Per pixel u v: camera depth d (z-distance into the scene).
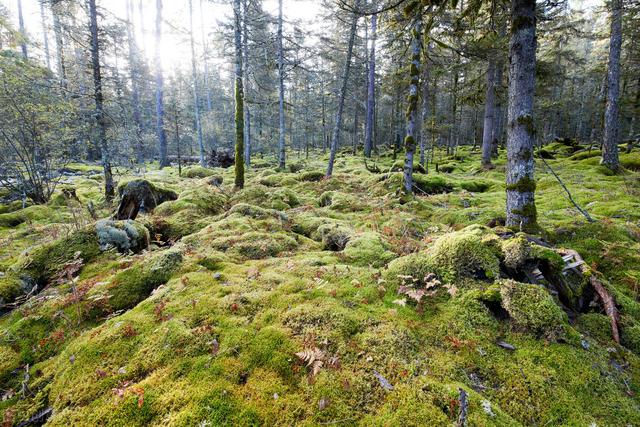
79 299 4.36
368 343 3.35
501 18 7.75
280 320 3.74
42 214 11.84
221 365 3.10
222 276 4.95
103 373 3.09
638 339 3.54
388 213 9.45
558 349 3.24
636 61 21.61
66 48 24.75
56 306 4.36
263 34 23.38
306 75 34.72
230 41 17.28
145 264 5.20
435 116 22.94
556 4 6.66
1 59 12.35
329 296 4.22
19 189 14.30
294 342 3.35
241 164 14.45
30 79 13.13
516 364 3.13
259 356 3.19
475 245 4.40
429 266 4.47
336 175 16.86
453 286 4.00
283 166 23.92
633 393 2.93
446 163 23.70
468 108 37.44
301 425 2.54
